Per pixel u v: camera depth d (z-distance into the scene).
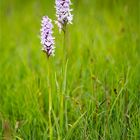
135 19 9.38
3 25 11.73
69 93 6.27
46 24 4.67
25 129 5.69
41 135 5.61
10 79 8.00
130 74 6.27
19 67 8.32
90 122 5.32
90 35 8.51
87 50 7.55
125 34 7.98
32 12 12.72
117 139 5.13
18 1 14.54
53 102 6.27
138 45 7.71
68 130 5.31
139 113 5.37
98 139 5.19
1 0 14.03
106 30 9.27
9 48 10.07
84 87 6.77
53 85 6.42
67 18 4.79
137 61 6.90
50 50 4.77
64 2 4.72
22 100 6.69
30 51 9.04
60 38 5.36
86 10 11.55
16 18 12.50
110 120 5.39
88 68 6.83
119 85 5.74
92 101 5.74
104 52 8.11
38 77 6.68
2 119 5.72
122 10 8.67
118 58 7.24
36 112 5.96
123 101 5.47
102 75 6.48
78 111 5.66
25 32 10.91
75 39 8.33
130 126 5.20
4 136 5.29
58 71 7.18
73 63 7.59
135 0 11.29
